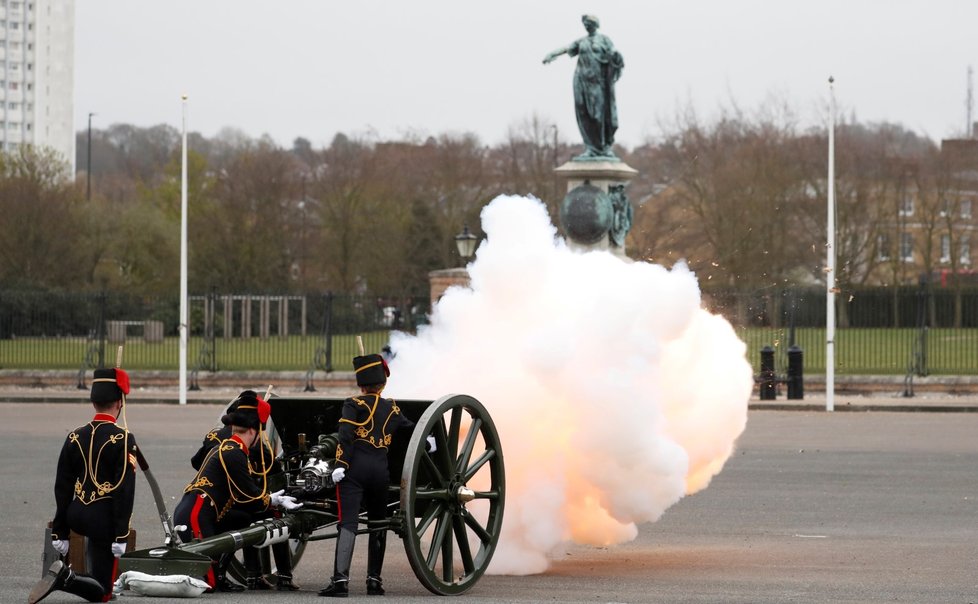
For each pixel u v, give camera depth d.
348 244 94.44
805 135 90.56
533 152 100.94
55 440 33.34
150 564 13.96
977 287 80.12
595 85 46.22
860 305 68.19
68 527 13.85
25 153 100.06
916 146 106.19
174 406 45.16
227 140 165.62
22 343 65.25
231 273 90.12
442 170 96.50
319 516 15.47
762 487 25.00
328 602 14.20
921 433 35.19
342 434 14.60
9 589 15.11
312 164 105.31
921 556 17.92
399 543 20.08
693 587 15.61
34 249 85.31
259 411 14.99
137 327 78.62
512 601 14.41
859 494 24.08
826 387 47.47
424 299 57.88
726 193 82.12
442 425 14.91
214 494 14.88
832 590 15.34
